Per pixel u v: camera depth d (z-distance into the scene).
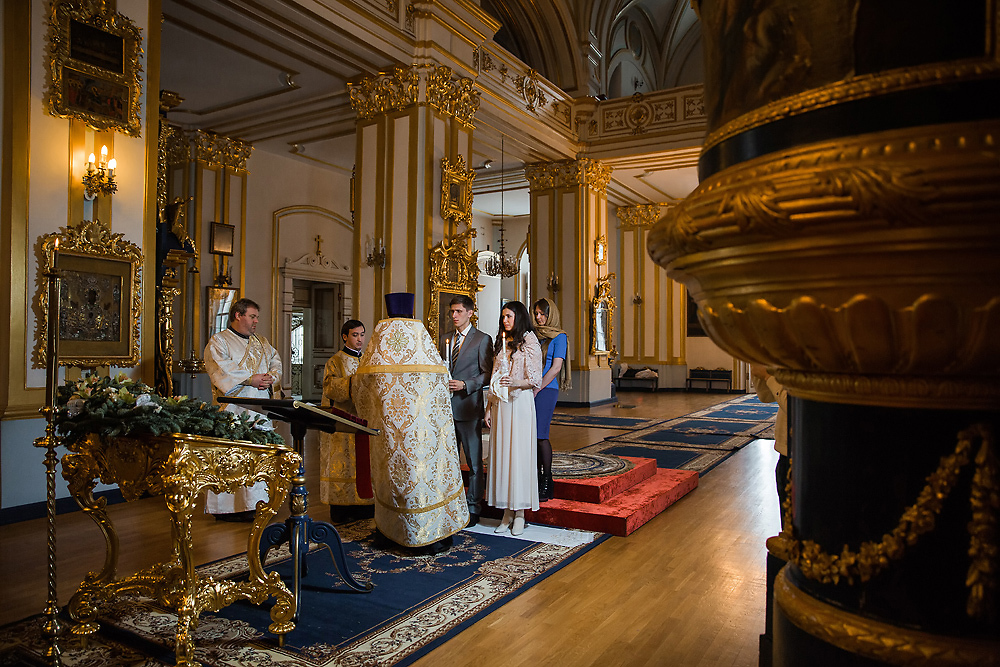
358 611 3.11
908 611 0.84
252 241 12.07
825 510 0.94
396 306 4.10
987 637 0.80
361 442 3.41
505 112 11.06
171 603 2.60
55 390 2.71
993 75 0.70
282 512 5.04
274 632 2.76
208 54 8.31
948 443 0.82
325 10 7.33
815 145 0.76
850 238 0.71
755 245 0.79
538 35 13.30
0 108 4.75
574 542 4.29
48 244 4.88
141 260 5.46
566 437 9.09
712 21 1.06
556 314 5.52
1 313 4.73
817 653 0.92
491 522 4.82
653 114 13.01
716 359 18.41
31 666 2.57
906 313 0.73
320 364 14.62
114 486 5.25
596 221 14.05
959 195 0.62
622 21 15.08
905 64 0.75
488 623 3.01
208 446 2.62
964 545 0.81
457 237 8.75
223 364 4.86
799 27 0.85
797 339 0.84
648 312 18.69
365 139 8.95
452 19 8.82
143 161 5.54
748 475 6.61
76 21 5.09
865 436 0.89
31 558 3.87
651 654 2.72
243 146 11.82
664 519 4.92
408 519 3.89
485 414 4.86
